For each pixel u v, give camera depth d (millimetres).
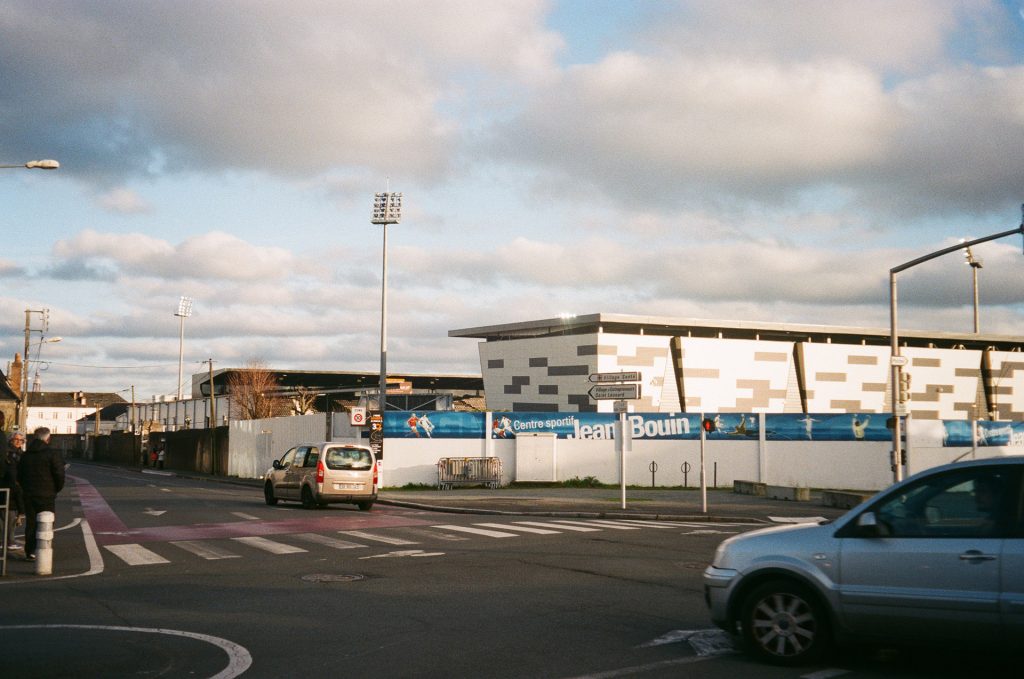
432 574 12320
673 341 61938
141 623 8898
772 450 38969
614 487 38031
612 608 9789
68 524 20375
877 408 66875
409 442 37562
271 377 81750
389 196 40438
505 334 66812
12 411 82688
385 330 38750
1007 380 71250
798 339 67938
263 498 32812
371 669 7137
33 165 24062
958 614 6707
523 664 7328
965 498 6957
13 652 7645
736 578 7582
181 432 74875
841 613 7137
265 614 9375
